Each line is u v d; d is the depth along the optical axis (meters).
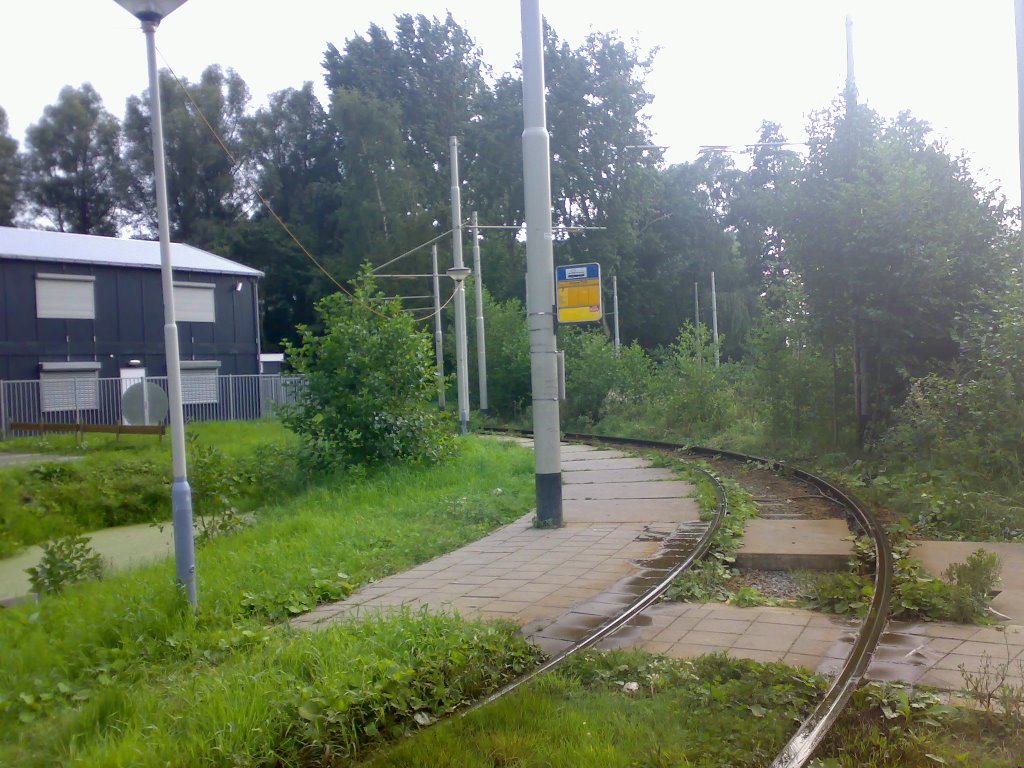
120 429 25.38
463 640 5.92
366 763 4.55
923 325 15.77
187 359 36.25
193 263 37.16
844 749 4.33
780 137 53.78
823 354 18.39
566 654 5.84
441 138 56.22
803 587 7.64
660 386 27.73
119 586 8.46
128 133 58.75
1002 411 12.20
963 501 10.24
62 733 5.02
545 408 10.85
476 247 31.61
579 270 10.89
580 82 45.66
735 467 16.08
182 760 4.40
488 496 12.87
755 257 54.59
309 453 16.61
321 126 61.53
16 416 29.55
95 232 57.72
